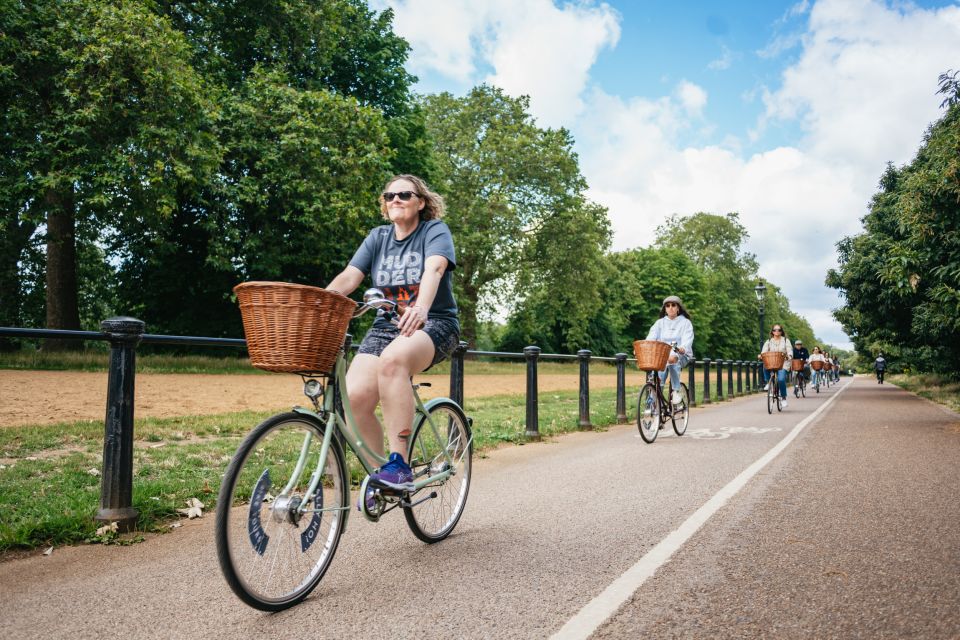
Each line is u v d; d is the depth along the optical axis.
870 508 4.30
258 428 2.58
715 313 65.62
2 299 22.75
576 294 37.50
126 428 3.80
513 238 34.75
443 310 3.41
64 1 15.09
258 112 18.06
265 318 2.45
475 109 34.22
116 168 15.09
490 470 5.95
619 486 5.14
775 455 6.76
